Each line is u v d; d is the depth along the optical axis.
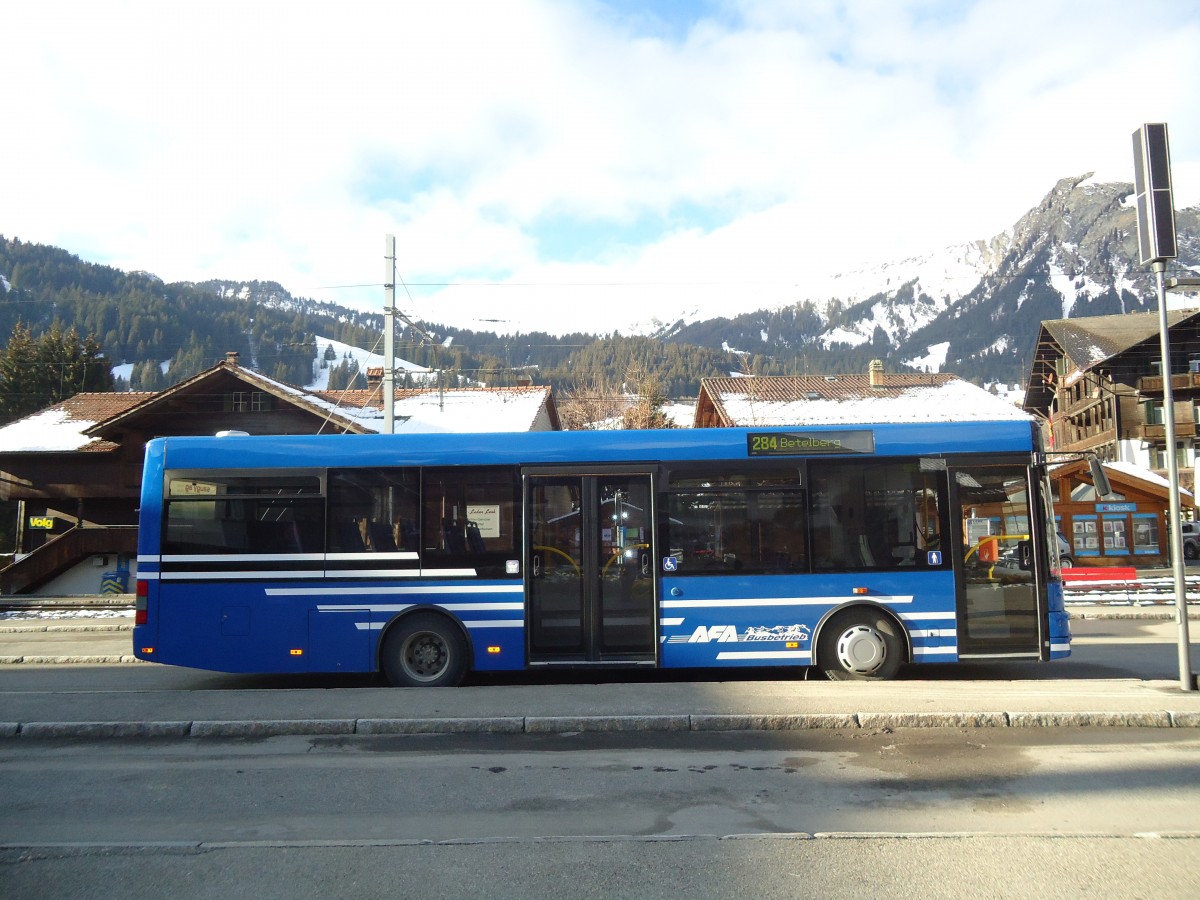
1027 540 10.92
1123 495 35.38
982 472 11.00
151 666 14.23
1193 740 7.94
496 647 10.80
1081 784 6.68
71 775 7.28
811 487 11.00
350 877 5.00
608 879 4.91
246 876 5.04
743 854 5.28
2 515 49.66
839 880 4.85
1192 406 52.97
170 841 5.67
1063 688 9.71
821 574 10.84
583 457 11.10
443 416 38.41
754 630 10.77
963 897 4.61
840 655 10.73
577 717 8.55
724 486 11.02
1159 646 14.61
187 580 11.01
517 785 6.87
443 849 5.44
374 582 10.93
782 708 8.74
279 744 8.25
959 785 6.68
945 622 10.77
